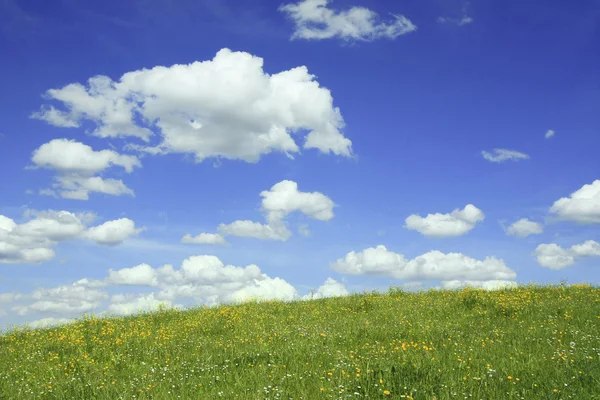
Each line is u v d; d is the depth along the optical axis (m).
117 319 19.55
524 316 14.95
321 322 16.14
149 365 11.48
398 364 9.54
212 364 11.01
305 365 10.45
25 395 9.52
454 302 17.91
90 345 14.49
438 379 8.73
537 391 7.92
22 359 13.06
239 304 22.44
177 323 18.16
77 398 9.23
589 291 18.67
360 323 15.20
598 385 7.71
